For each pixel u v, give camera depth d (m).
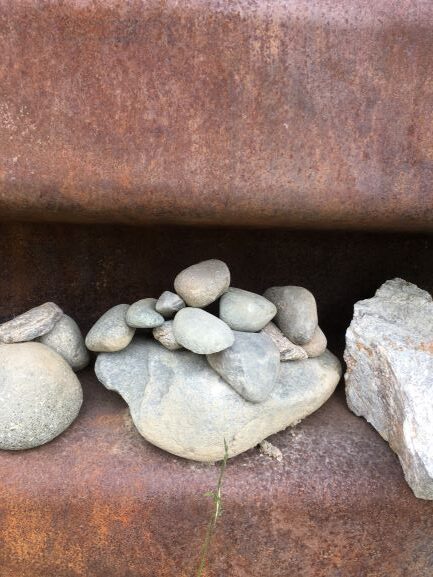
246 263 0.40
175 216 0.29
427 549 0.30
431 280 0.42
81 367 0.36
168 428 0.29
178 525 0.29
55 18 0.25
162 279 0.40
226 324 0.30
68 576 0.30
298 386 0.32
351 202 0.28
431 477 0.26
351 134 0.27
